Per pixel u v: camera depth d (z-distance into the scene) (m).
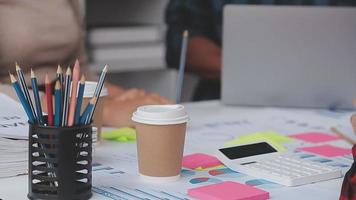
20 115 1.01
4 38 1.42
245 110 1.48
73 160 0.77
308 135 1.22
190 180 0.89
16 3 1.45
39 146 0.77
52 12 1.49
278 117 1.40
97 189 0.84
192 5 2.30
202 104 1.56
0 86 1.22
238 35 1.47
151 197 0.81
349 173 0.82
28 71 1.46
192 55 2.22
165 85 2.49
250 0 2.21
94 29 2.23
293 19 1.44
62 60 1.54
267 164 0.95
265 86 1.49
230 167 0.95
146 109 0.88
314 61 1.46
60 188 0.77
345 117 1.41
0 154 0.88
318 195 0.84
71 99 0.77
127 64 2.29
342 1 2.18
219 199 0.79
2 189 0.84
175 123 0.85
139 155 0.89
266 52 1.47
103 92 1.08
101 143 1.12
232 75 1.50
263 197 0.81
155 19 2.48
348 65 1.46
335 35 1.44
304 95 1.49
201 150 1.07
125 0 2.56
